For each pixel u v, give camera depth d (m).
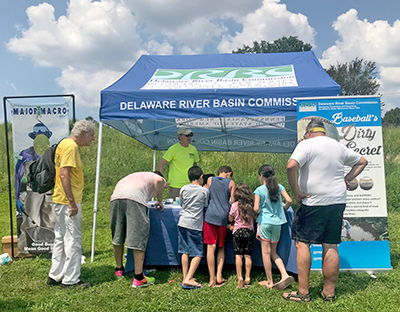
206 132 8.34
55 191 4.13
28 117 5.39
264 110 4.66
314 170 3.56
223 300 3.67
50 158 4.11
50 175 4.08
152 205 4.77
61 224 4.14
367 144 4.60
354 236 4.59
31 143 5.37
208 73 5.68
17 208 5.35
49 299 3.80
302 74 5.32
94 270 4.78
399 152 14.49
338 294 3.81
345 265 4.55
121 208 4.12
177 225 4.45
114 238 4.25
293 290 3.92
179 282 4.23
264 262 4.05
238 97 4.70
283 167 12.40
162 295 3.84
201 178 4.35
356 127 4.60
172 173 6.01
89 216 8.99
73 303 3.68
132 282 4.24
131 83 5.28
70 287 4.08
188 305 3.59
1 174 13.09
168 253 4.56
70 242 4.10
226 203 4.22
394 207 9.03
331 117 4.59
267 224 4.00
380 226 4.58
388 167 12.05
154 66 6.32
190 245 4.13
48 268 4.85
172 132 8.30
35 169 4.16
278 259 4.12
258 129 7.96
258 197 4.04
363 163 3.78
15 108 5.37
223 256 4.23
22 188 5.35
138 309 3.51
